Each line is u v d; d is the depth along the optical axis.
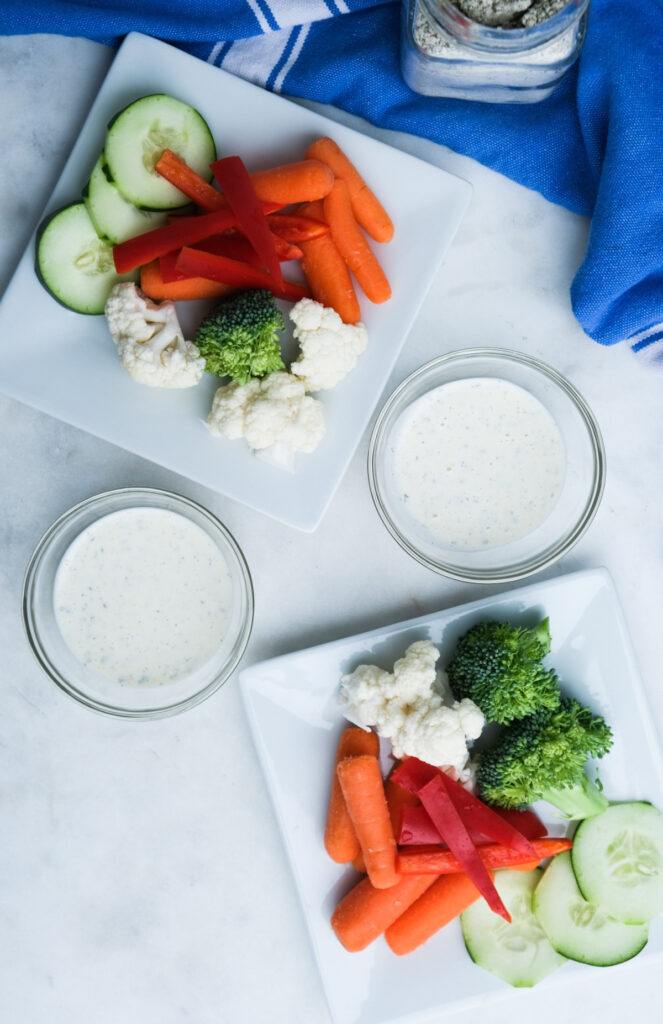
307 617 0.74
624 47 0.68
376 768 0.71
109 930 0.75
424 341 0.73
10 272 0.72
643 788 0.73
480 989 0.73
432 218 0.70
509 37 0.64
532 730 0.70
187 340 0.70
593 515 0.72
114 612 0.72
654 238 0.69
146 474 0.73
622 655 0.72
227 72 0.70
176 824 0.74
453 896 0.72
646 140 0.68
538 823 0.72
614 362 0.73
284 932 0.75
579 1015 0.75
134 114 0.68
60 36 0.71
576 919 0.73
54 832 0.74
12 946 0.75
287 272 0.71
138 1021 0.75
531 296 0.73
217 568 0.72
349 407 0.70
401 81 0.70
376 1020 0.73
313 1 0.70
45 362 0.70
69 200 0.70
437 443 0.72
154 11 0.70
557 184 0.71
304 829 0.73
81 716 0.74
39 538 0.73
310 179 0.68
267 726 0.72
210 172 0.69
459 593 0.74
